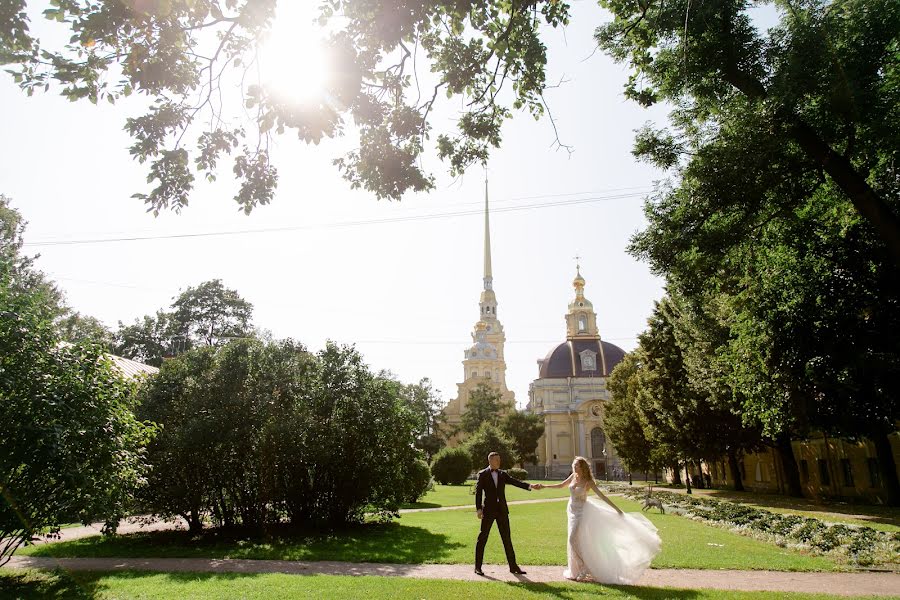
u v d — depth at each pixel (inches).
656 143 523.2
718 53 461.1
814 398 730.2
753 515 677.3
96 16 302.0
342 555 493.7
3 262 438.6
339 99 329.4
